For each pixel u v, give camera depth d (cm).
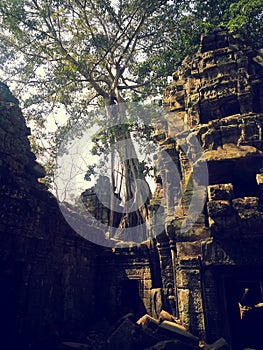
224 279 1250
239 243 1152
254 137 1268
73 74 1889
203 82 1458
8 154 952
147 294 1404
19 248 950
